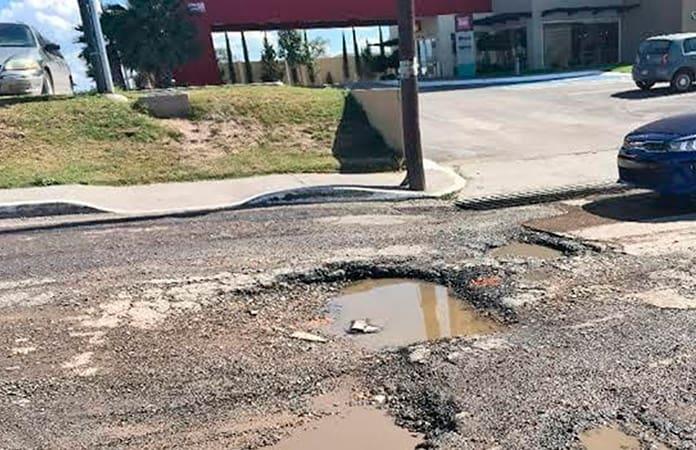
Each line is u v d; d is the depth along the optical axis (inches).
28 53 518.3
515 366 159.5
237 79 1435.8
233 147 481.1
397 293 221.1
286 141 500.4
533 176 397.7
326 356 173.8
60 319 202.2
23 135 455.5
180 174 425.7
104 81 553.9
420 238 277.9
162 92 591.2
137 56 984.3
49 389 159.2
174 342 184.4
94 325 197.2
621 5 1358.3
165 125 496.4
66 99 518.9
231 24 1221.1
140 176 418.9
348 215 327.0
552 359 161.6
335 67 1552.7
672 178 287.7
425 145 545.0
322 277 237.3
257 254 263.6
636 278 212.4
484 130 604.7
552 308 194.2
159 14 982.4
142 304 213.5
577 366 157.1
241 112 530.9
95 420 145.3
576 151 475.8
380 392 153.5
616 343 167.5
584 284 211.3
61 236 303.6
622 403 139.9
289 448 133.1
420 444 132.6
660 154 290.2
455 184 387.9
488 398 145.6
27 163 425.1
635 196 330.3
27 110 485.7
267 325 197.0
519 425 134.4
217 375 164.1
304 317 203.5
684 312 183.3
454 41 1386.6
